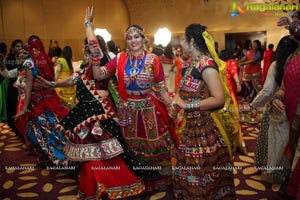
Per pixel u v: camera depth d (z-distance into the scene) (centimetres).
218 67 227
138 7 1329
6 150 476
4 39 969
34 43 378
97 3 1209
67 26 1124
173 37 1268
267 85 313
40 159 402
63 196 315
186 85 230
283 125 306
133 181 286
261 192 309
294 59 225
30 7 1027
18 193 322
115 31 1286
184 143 240
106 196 282
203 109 223
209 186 232
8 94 524
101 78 287
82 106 284
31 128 393
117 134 285
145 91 296
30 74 371
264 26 1181
